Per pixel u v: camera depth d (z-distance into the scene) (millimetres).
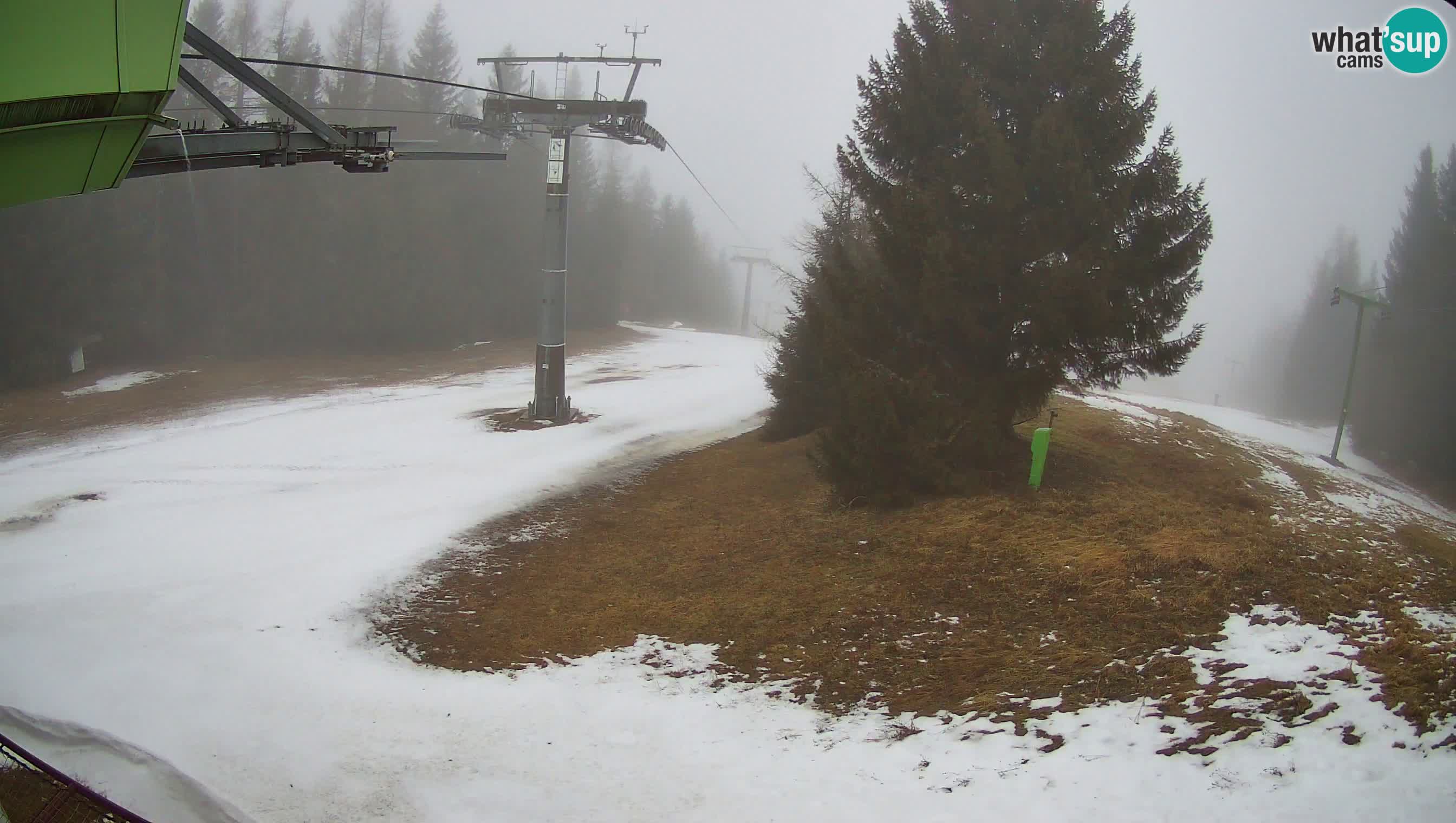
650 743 9242
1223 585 10500
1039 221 14570
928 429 15055
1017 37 15438
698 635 11828
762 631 11672
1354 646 8617
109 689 10562
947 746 8344
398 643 12094
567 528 17094
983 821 7016
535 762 8938
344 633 12352
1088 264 13953
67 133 6918
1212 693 8195
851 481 15961
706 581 13805
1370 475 32281
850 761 8414
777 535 15391
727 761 8734
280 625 12539
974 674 9664
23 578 14172
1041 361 15031
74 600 13266
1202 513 13750
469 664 11406
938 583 12086
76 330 38875
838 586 12656
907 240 15297
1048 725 8312
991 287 15461
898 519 14805
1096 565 11641
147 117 7512
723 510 17688
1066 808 6957
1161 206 14898
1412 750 6715
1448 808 5969
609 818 7855
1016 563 12203
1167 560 11375
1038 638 10148
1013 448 16641
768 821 7590
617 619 12625
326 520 17266
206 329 44719
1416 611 9508
